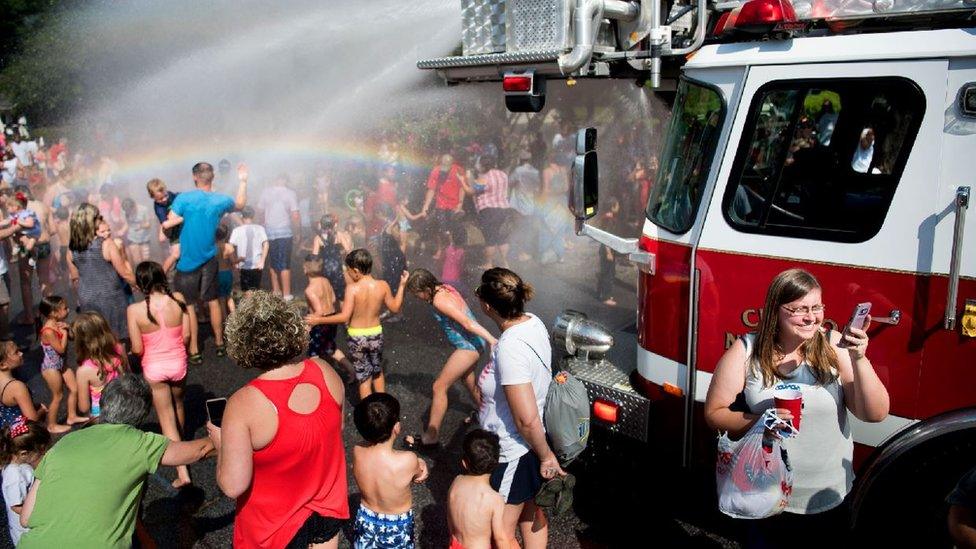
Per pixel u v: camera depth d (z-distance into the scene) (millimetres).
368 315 5691
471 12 4379
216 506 4836
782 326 2805
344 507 3225
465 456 3381
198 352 7453
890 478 3293
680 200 3822
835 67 3236
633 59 4164
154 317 5082
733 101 3531
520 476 3607
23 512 3127
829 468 2883
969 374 3033
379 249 9539
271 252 9305
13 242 8609
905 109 3109
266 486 2977
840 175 3268
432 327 8266
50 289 9133
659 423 4000
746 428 2859
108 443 3156
